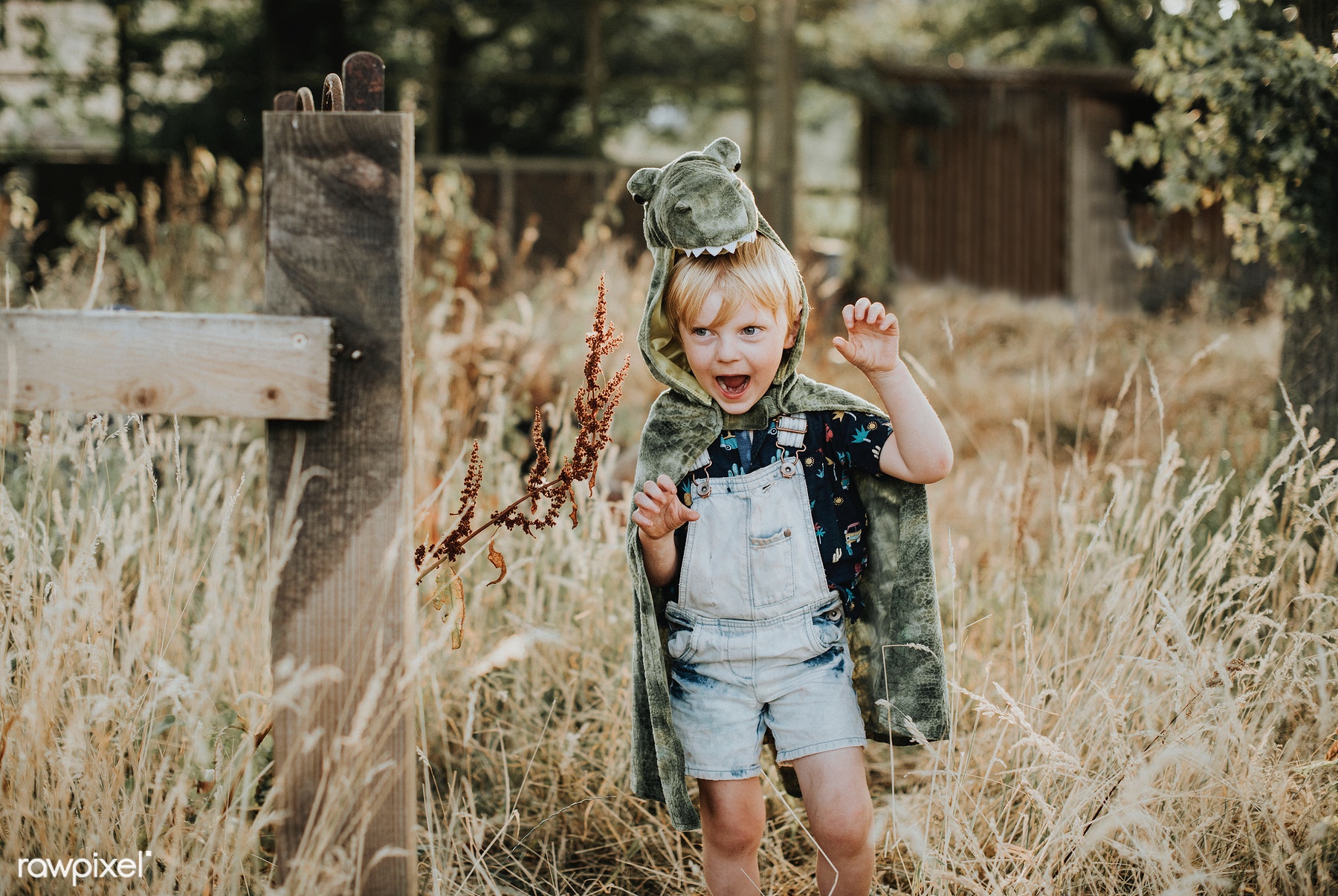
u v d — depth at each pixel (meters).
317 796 1.65
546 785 2.63
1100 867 2.22
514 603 3.03
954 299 11.00
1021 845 2.15
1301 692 2.40
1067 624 2.52
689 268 1.97
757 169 11.41
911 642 2.08
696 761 2.01
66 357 1.57
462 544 2.20
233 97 11.00
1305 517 2.51
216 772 1.97
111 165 10.38
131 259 5.77
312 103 1.62
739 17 12.46
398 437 1.61
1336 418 3.11
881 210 11.97
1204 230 7.12
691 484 2.03
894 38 14.89
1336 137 3.22
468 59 12.86
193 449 3.61
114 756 2.01
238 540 2.97
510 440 4.21
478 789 2.68
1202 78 3.44
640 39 13.38
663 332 2.13
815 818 1.96
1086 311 9.09
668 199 1.93
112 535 2.24
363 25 11.54
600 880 2.41
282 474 1.62
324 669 1.62
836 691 2.01
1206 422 4.47
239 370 1.57
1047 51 15.21
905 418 1.94
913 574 2.07
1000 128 11.88
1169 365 6.05
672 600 2.07
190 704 2.04
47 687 1.93
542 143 13.23
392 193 1.58
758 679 2.00
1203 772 2.16
